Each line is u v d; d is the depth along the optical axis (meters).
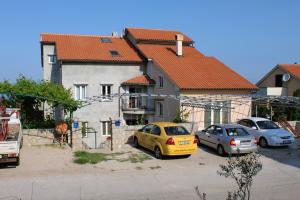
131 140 18.97
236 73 30.36
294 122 24.70
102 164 14.33
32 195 10.58
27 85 18.72
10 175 12.58
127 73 30.03
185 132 15.89
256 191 11.23
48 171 13.15
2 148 13.13
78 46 30.88
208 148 18.11
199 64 30.78
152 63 29.88
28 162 14.32
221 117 26.97
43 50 32.88
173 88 26.69
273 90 37.88
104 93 29.28
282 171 13.71
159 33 35.62
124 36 36.03
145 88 30.05
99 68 28.98
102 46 31.91
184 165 14.45
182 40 32.41
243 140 15.77
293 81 38.22
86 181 12.03
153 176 12.77
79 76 28.39
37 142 17.50
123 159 15.26
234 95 27.48
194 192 11.01
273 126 19.62
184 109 24.92
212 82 27.41
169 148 15.00
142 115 29.42
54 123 18.78
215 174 13.09
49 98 18.73
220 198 10.45
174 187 11.52
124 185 11.66
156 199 10.38
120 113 29.16
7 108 17.56
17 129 15.81
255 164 6.88
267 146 18.59
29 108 19.08
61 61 27.70
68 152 16.17
